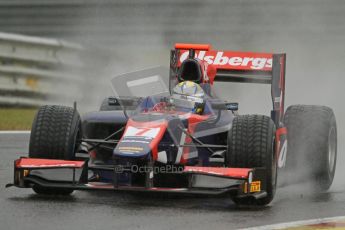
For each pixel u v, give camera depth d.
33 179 22.77
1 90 52.09
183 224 19.86
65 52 54.50
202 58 31.20
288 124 27.58
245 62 30.83
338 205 24.05
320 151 27.06
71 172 23.20
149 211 21.61
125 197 24.19
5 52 51.84
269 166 23.23
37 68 53.25
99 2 63.34
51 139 23.59
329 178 27.72
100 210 21.59
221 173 22.19
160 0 63.47
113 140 25.80
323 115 27.59
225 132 26.88
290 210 22.81
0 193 24.30
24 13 62.53
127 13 63.47
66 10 62.81
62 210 21.47
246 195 22.14
